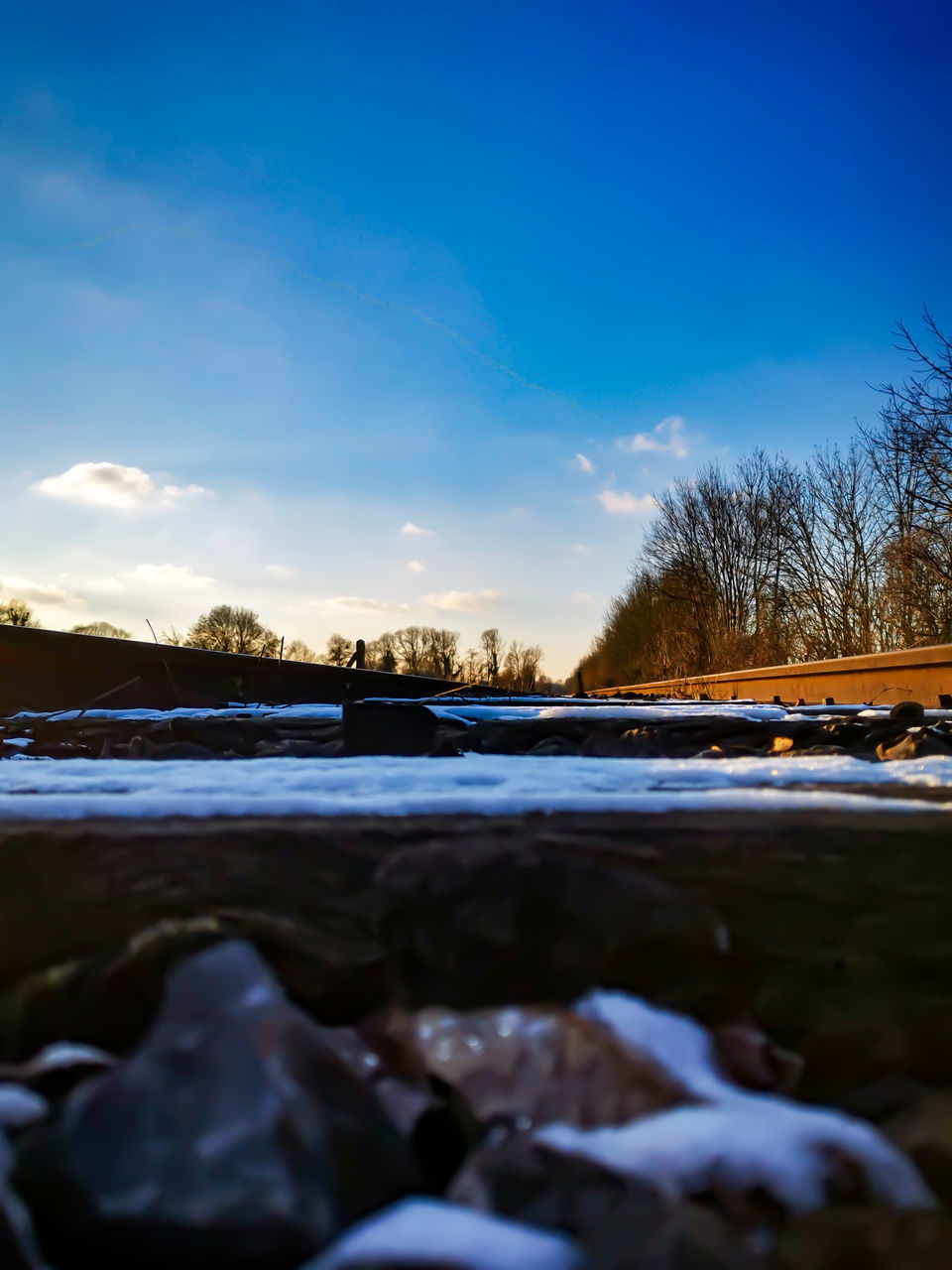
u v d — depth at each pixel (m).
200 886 0.72
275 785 1.35
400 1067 0.55
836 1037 0.57
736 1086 0.53
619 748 2.57
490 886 0.67
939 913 0.70
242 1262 0.38
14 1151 0.43
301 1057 0.48
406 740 2.48
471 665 87.31
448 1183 0.48
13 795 1.17
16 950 0.61
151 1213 0.39
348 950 0.63
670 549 38.22
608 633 64.88
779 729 2.81
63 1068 0.52
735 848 0.84
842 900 0.72
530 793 1.14
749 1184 0.45
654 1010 0.58
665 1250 0.41
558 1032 0.55
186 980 0.53
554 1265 0.40
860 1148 0.47
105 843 0.83
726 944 0.64
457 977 0.61
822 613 23.39
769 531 28.36
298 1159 0.42
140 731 3.52
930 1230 0.42
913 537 16.75
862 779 1.47
